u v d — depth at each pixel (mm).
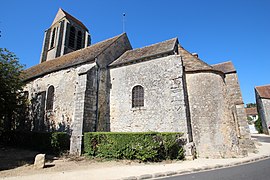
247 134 14250
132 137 8750
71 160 8875
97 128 11719
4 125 15453
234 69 16812
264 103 34688
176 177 5934
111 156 9000
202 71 11797
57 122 13305
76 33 25594
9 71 10844
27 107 14750
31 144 12195
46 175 6094
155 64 12234
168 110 10922
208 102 11109
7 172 6488
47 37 25859
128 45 16906
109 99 13094
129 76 12930
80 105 11312
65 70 14266
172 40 13859
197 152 10297
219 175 6070
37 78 16266
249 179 5461
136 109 11914
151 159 8539
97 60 12922
